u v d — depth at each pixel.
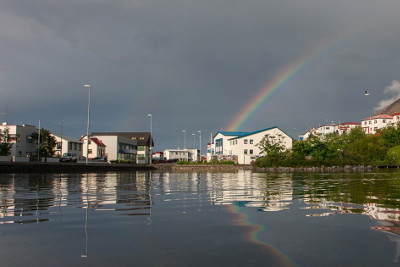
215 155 116.12
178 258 5.33
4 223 8.10
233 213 9.52
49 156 83.44
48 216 9.09
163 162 127.00
